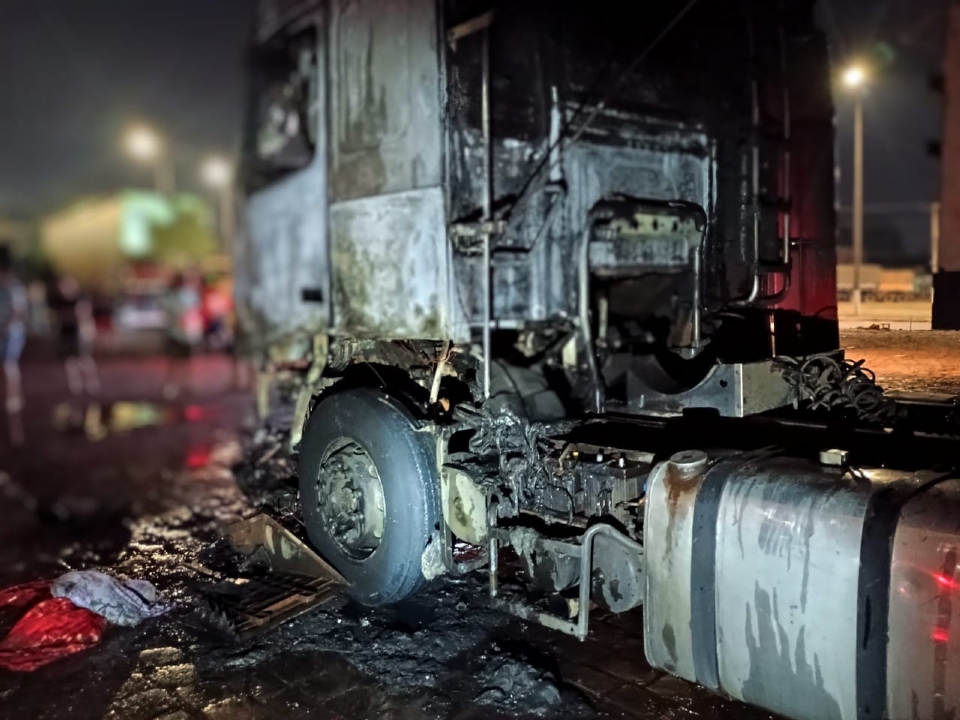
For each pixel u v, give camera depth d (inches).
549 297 156.9
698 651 102.3
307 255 188.5
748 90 155.0
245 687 116.1
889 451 110.4
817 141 161.8
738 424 125.3
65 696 115.0
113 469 271.7
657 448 127.6
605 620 134.9
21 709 112.1
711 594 100.0
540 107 154.6
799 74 160.1
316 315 185.0
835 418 125.5
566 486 123.5
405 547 129.6
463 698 112.5
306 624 134.4
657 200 159.6
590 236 159.5
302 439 148.3
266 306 209.0
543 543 118.8
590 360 153.0
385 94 156.3
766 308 145.6
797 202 157.2
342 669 120.6
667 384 136.6
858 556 88.7
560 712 108.3
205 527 193.0
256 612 136.6
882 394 125.3
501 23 149.9
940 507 87.7
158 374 522.6
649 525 106.6
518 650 124.6
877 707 88.1
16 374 553.0
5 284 785.6
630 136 163.0
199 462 275.0
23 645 129.0
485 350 139.9
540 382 156.6
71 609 136.8
